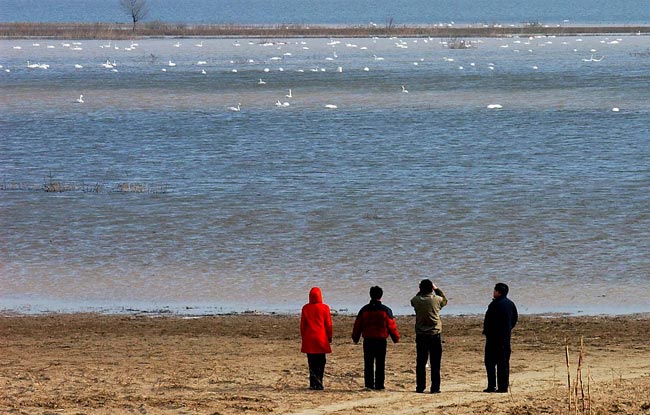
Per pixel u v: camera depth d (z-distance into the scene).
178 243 94.81
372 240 94.81
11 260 89.50
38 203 113.88
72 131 179.88
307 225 101.31
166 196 117.94
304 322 49.56
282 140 167.25
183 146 161.25
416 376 51.34
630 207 108.25
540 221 101.88
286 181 127.50
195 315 72.69
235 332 66.94
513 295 76.94
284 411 44.31
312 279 82.38
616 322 68.62
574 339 63.31
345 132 176.75
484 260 87.25
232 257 89.62
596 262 86.25
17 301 77.31
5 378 52.28
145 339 64.94
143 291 79.75
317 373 49.62
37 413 43.31
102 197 117.69
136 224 102.88
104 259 89.62
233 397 47.19
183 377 52.59
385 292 78.25
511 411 43.69
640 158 143.62
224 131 179.62
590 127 179.62
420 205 110.44
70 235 98.44
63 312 73.81
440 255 89.06
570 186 121.31
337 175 131.75
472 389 49.84
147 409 44.28
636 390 48.00
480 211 107.00
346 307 74.31
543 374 53.47
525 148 155.50
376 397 47.41
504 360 48.62
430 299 48.62
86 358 58.75
